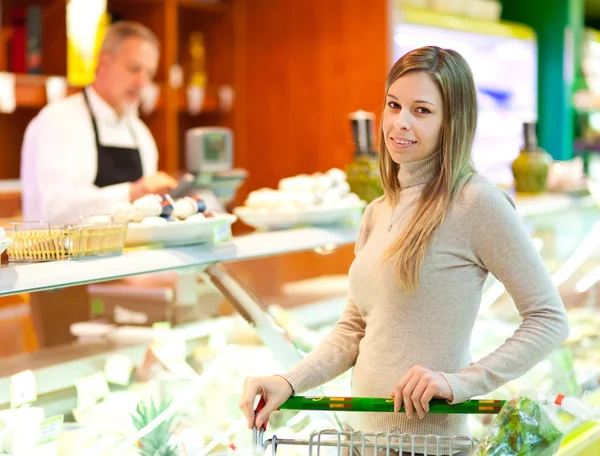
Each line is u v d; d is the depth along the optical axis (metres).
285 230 2.59
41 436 1.72
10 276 1.69
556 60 5.71
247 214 2.62
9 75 4.17
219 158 2.99
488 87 5.14
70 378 1.93
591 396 2.57
